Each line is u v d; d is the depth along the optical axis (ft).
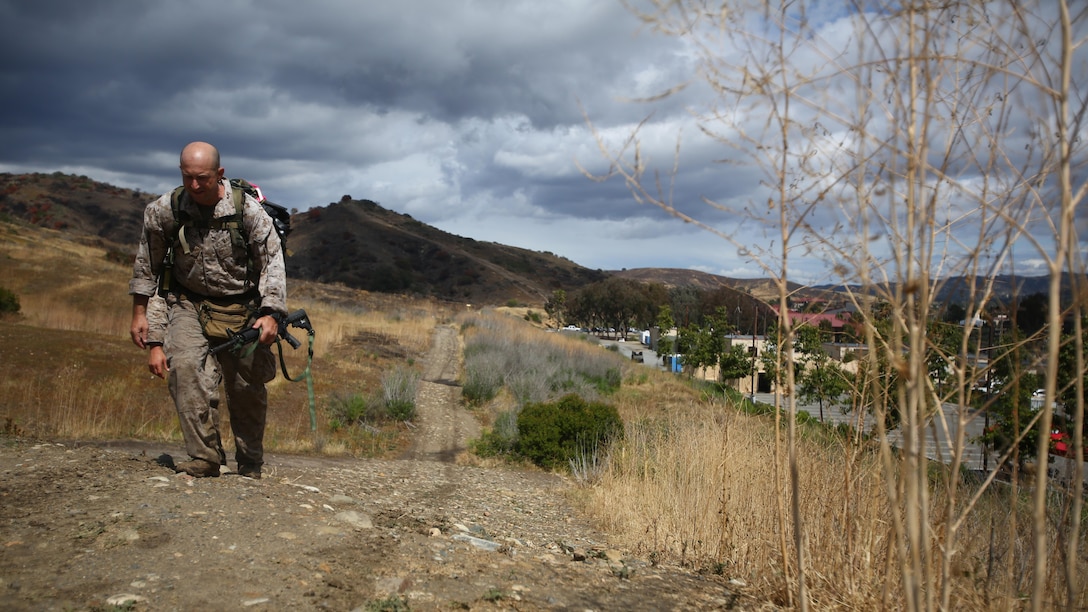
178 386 12.98
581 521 20.03
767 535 12.85
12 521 9.70
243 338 13.21
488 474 30.60
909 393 5.40
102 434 26.81
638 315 279.08
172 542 9.45
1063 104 4.44
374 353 74.02
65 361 42.65
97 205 447.83
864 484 10.59
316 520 11.29
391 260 436.76
